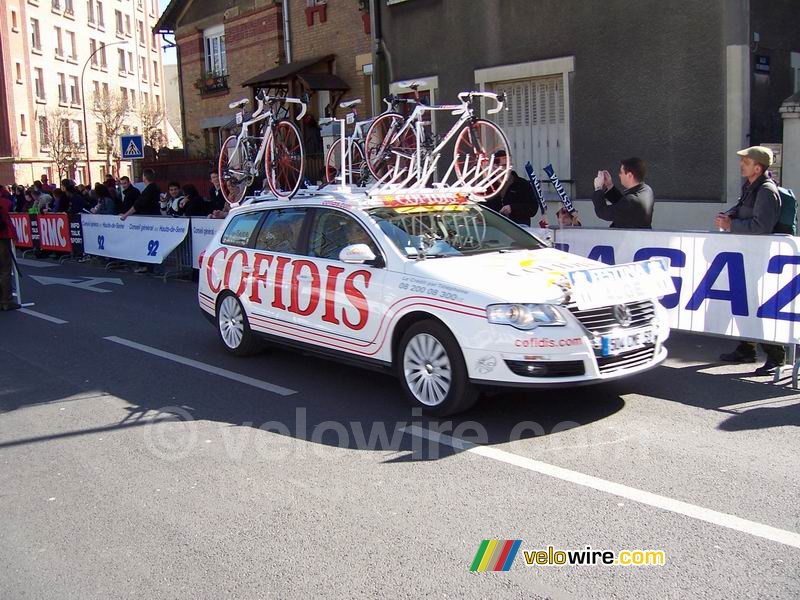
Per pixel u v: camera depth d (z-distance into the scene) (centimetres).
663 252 733
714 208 1053
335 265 666
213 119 2362
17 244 1867
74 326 1001
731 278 679
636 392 636
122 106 5475
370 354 637
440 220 680
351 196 697
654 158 1117
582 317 548
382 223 652
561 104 1255
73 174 5394
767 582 352
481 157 817
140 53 6931
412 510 440
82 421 623
